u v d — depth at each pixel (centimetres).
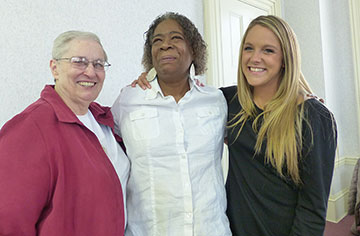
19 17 133
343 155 316
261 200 107
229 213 118
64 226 79
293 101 105
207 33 230
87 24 157
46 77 143
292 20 317
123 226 94
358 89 304
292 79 105
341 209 289
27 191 73
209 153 113
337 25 318
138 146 109
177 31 112
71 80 90
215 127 118
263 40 105
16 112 133
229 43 251
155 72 121
